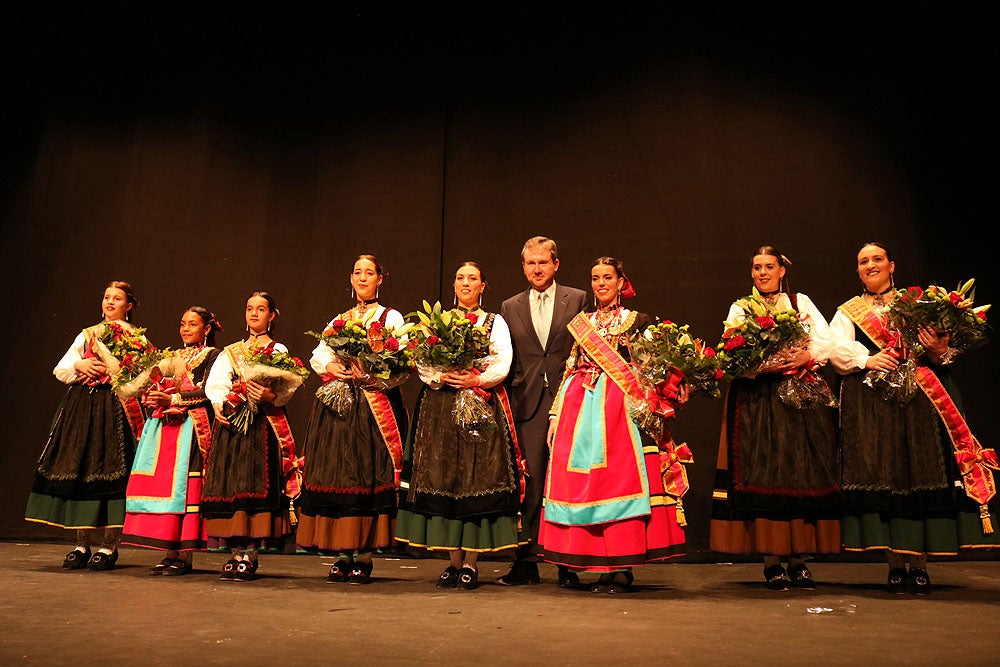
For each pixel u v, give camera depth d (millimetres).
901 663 2045
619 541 3262
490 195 5566
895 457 3295
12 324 6051
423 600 3062
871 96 5020
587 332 3518
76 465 4066
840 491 3398
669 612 2799
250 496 3688
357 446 3543
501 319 3705
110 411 4184
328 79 5973
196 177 6047
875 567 4332
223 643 2244
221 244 5934
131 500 3949
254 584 3525
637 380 3371
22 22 6340
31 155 6281
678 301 5121
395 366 3566
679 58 5344
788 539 3354
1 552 4770
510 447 3551
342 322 3551
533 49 5641
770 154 5117
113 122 6219
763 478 3389
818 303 4922
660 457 3354
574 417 3434
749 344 3396
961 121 4887
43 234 6152
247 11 6164
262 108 6047
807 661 2061
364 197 5770
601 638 2336
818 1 5168
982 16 4906
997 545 3223
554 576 3967
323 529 3494
